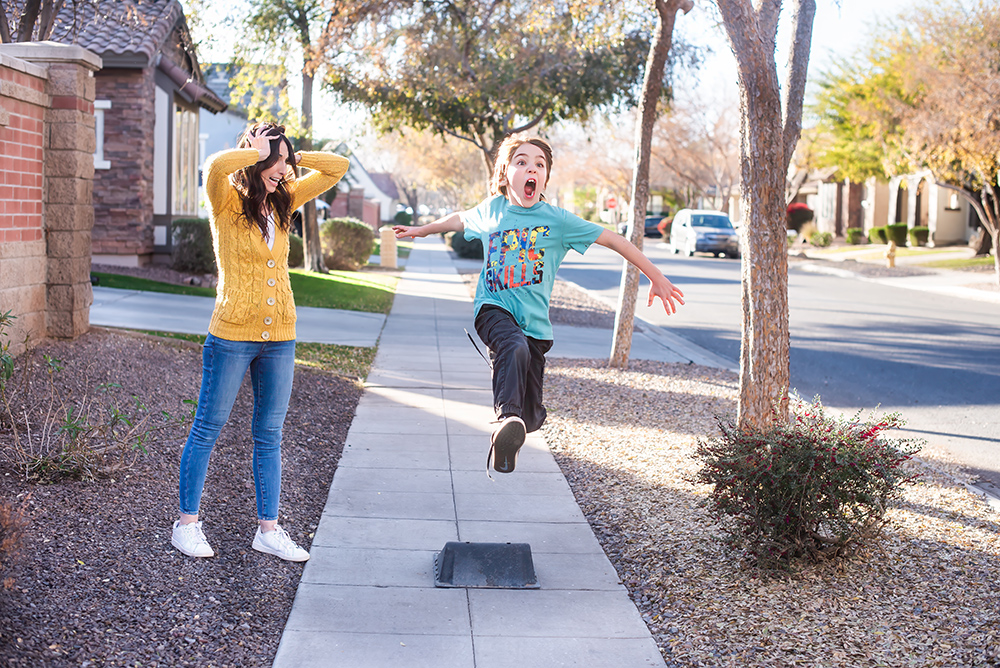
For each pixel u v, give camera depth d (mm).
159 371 7645
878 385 10844
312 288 17859
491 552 4590
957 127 23484
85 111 7898
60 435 5621
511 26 15641
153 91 17828
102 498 4906
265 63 18250
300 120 19891
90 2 13258
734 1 5484
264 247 4348
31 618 3578
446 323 14539
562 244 4020
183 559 4387
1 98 6941
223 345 4352
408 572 4621
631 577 4684
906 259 35188
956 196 42188
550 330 4070
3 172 7023
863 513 4895
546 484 6195
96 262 17234
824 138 40375
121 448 5543
